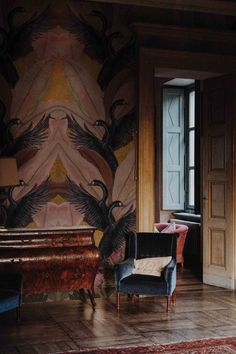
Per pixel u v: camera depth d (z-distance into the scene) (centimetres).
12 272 520
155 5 618
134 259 582
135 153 619
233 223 655
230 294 628
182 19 634
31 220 580
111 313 537
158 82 977
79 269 543
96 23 602
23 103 576
